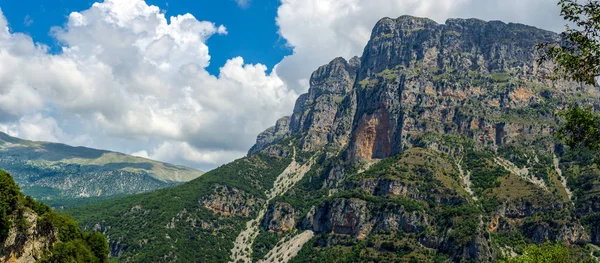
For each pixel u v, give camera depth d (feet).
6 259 409.49
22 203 454.40
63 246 492.95
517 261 344.08
